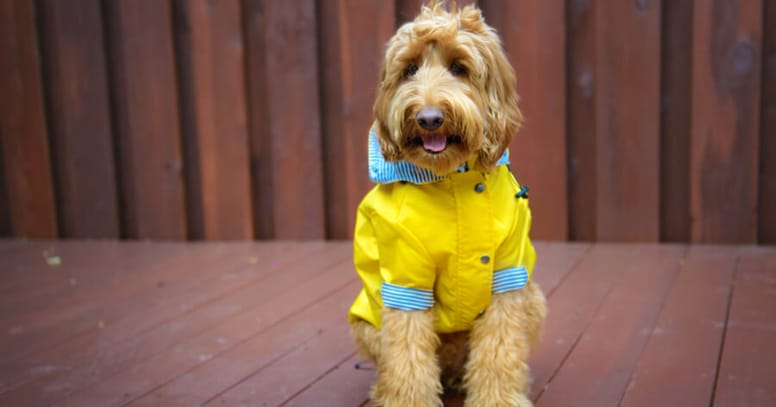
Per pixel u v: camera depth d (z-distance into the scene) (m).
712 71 4.00
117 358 2.90
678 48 4.12
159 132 4.75
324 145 4.64
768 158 4.10
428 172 2.21
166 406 2.47
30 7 4.74
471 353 2.34
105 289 3.81
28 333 3.20
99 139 4.85
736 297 3.29
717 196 4.10
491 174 2.31
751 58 3.94
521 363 2.29
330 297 3.56
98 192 4.91
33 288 3.87
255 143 4.73
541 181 4.31
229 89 4.62
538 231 4.36
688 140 4.18
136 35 4.68
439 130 2.08
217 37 4.59
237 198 4.72
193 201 4.88
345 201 4.67
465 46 2.16
